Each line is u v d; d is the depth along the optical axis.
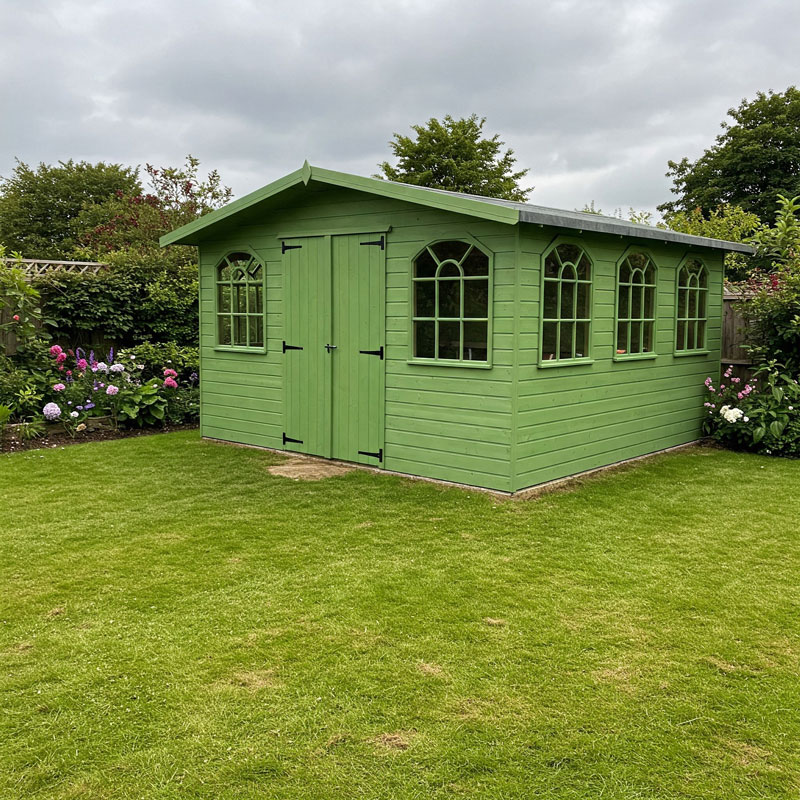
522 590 3.98
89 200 32.81
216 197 23.53
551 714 2.75
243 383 8.18
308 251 7.28
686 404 8.58
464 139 29.56
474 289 6.03
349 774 2.40
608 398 7.09
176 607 3.72
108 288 10.61
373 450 6.96
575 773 2.40
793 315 8.48
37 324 9.85
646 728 2.67
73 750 2.51
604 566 4.37
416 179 29.23
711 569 4.34
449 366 6.24
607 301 6.92
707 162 27.61
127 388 9.28
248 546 4.70
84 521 5.23
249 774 2.40
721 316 9.27
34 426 8.23
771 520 5.39
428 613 3.66
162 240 8.30
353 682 2.98
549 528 5.13
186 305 11.43
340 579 4.12
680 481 6.64
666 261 7.88
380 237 6.64
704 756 2.50
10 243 31.50
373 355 6.84
